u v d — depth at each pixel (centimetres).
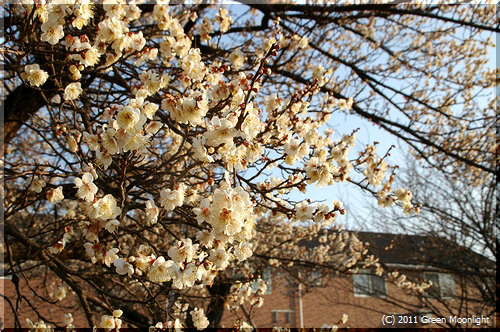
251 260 643
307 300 1405
